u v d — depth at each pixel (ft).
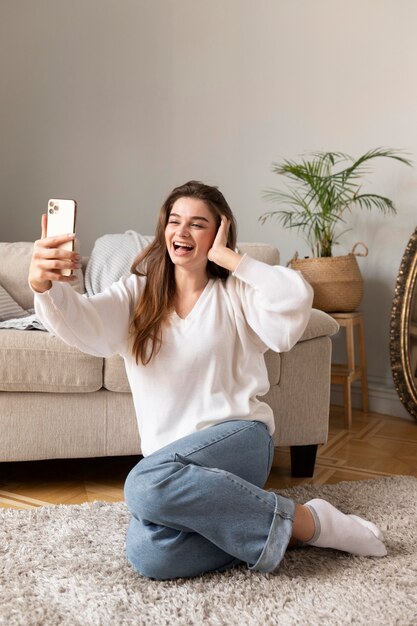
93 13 13.80
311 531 5.39
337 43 11.61
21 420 7.29
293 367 7.79
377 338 11.66
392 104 11.21
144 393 5.57
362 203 11.59
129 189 13.70
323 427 7.97
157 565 5.12
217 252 5.45
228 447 5.26
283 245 12.32
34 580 5.15
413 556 5.61
